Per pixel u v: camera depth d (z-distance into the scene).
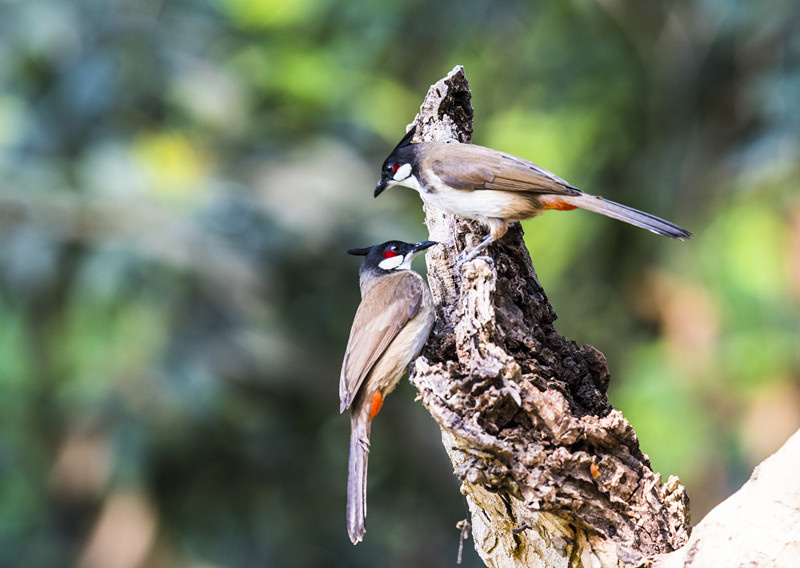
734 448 13.96
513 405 5.62
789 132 13.49
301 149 13.70
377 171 14.32
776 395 13.78
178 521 13.04
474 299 6.02
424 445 14.32
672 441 14.16
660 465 14.18
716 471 14.02
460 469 5.68
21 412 12.97
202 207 12.23
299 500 13.80
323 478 14.01
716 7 14.94
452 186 7.33
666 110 15.91
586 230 15.74
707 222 15.00
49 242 11.91
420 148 7.61
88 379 11.99
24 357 12.66
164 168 12.55
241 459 13.10
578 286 16.23
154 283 11.95
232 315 12.17
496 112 16.67
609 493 5.67
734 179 14.31
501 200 7.23
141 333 11.95
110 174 12.20
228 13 14.47
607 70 16.05
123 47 12.79
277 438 13.41
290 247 12.46
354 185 13.41
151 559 12.73
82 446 12.43
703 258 14.74
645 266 15.91
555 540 5.85
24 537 12.96
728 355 14.12
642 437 14.45
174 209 12.08
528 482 5.55
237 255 11.99
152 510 12.74
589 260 16.14
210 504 13.17
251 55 14.31
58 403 12.77
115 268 11.71
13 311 12.39
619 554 5.61
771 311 13.96
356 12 15.45
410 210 14.45
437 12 15.89
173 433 12.14
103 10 12.94
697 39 15.65
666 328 15.00
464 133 8.14
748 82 14.80
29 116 12.62
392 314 7.33
